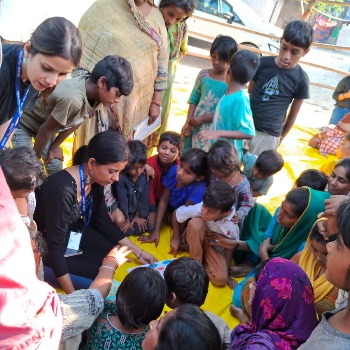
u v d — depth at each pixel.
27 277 0.95
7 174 1.75
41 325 1.04
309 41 3.40
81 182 2.17
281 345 1.66
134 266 2.74
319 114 6.54
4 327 0.94
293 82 3.61
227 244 2.75
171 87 3.90
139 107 3.28
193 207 2.83
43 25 1.80
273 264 1.82
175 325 1.27
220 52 3.35
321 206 2.52
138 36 3.07
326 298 2.13
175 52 3.75
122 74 2.38
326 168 3.48
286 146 4.94
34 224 1.96
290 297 1.72
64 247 2.31
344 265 1.25
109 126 3.05
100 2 3.05
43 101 2.49
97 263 2.48
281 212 2.58
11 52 1.90
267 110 3.68
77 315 1.69
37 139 2.58
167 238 3.09
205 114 3.55
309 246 2.34
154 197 3.14
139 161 2.79
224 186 2.56
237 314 2.51
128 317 1.66
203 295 1.97
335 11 15.05
